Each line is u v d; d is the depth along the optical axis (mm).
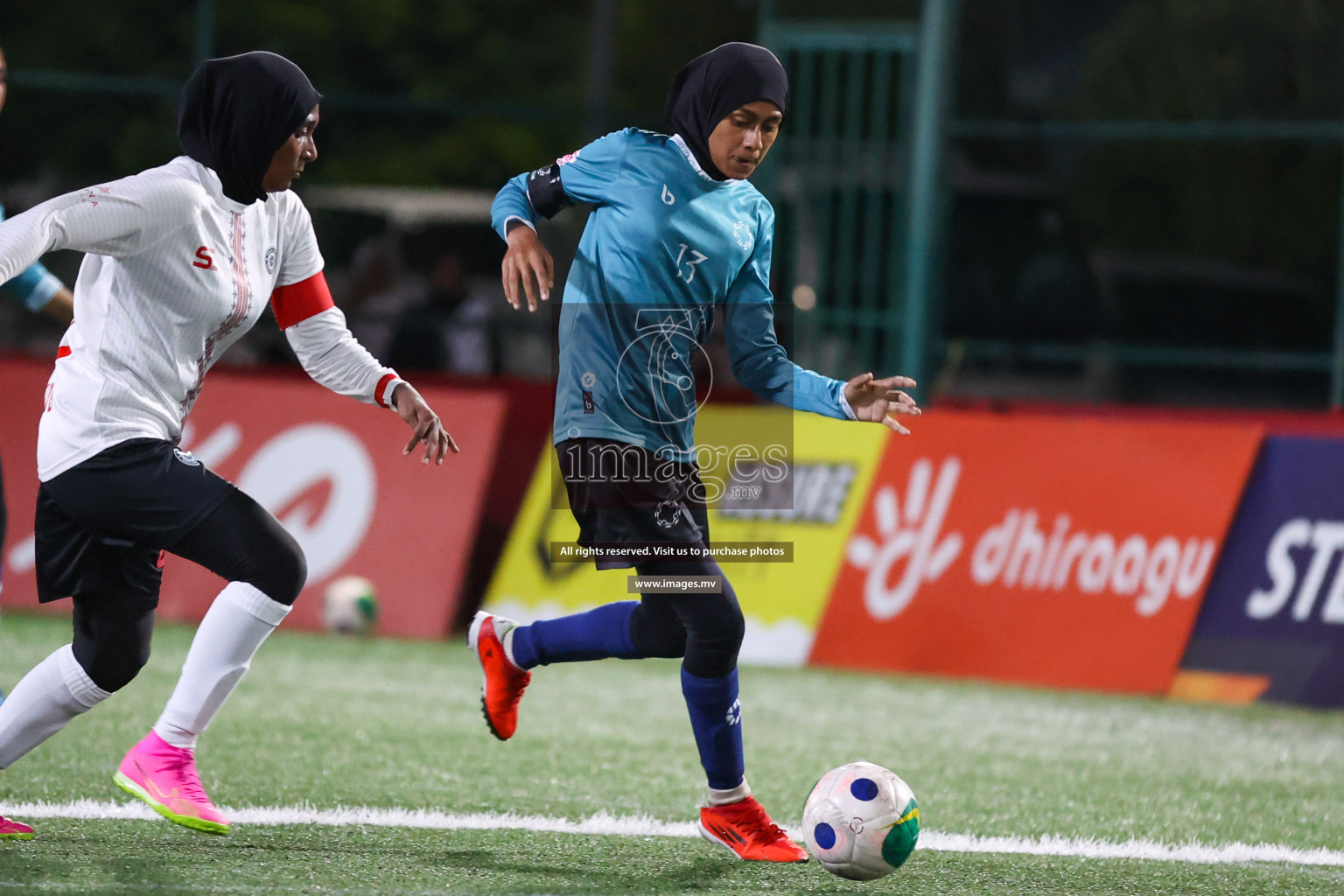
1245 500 25656
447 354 40500
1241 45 41750
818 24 40156
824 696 24016
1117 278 42812
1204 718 23234
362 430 29766
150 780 12688
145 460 12273
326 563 29234
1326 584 24766
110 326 12250
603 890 12109
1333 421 26125
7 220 11453
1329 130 32812
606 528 13023
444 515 29219
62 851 12602
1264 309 42719
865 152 39781
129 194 11859
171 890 11500
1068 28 43875
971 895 12586
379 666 24875
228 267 12500
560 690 23453
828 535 27641
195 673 12695
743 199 13250
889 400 12984
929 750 20016
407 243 51750
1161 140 42906
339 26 71562
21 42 68812
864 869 12414
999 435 27281
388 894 11680
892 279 39469
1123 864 14070
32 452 29438
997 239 42594
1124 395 42938
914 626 26750
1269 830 15977
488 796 15984
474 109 37094
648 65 74188
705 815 13688
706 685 13258
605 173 13250
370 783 16359
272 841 13469
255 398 30172
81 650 12594
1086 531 26281
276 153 12320
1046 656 25891
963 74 44281
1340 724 23172
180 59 70125
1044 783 18094
